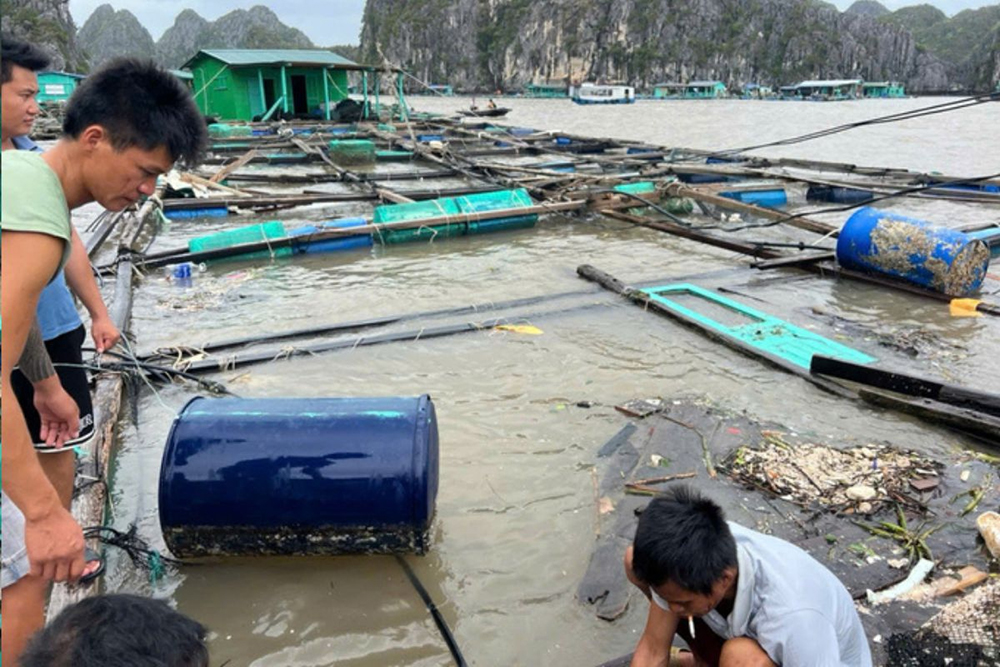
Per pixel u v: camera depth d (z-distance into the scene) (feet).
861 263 30.19
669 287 29.12
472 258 35.17
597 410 18.95
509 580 12.97
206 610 12.31
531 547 13.78
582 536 14.06
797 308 27.35
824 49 463.42
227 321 26.53
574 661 11.23
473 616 12.17
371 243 37.68
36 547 7.50
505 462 16.57
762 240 39.42
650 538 7.96
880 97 379.14
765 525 13.97
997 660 10.40
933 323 25.81
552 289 29.76
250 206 46.32
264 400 13.52
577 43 476.13
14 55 11.11
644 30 470.39
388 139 84.02
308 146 77.36
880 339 24.06
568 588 12.75
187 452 12.60
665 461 16.26
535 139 88.07
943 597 11.98
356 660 11.34
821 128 126.82
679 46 465.88
